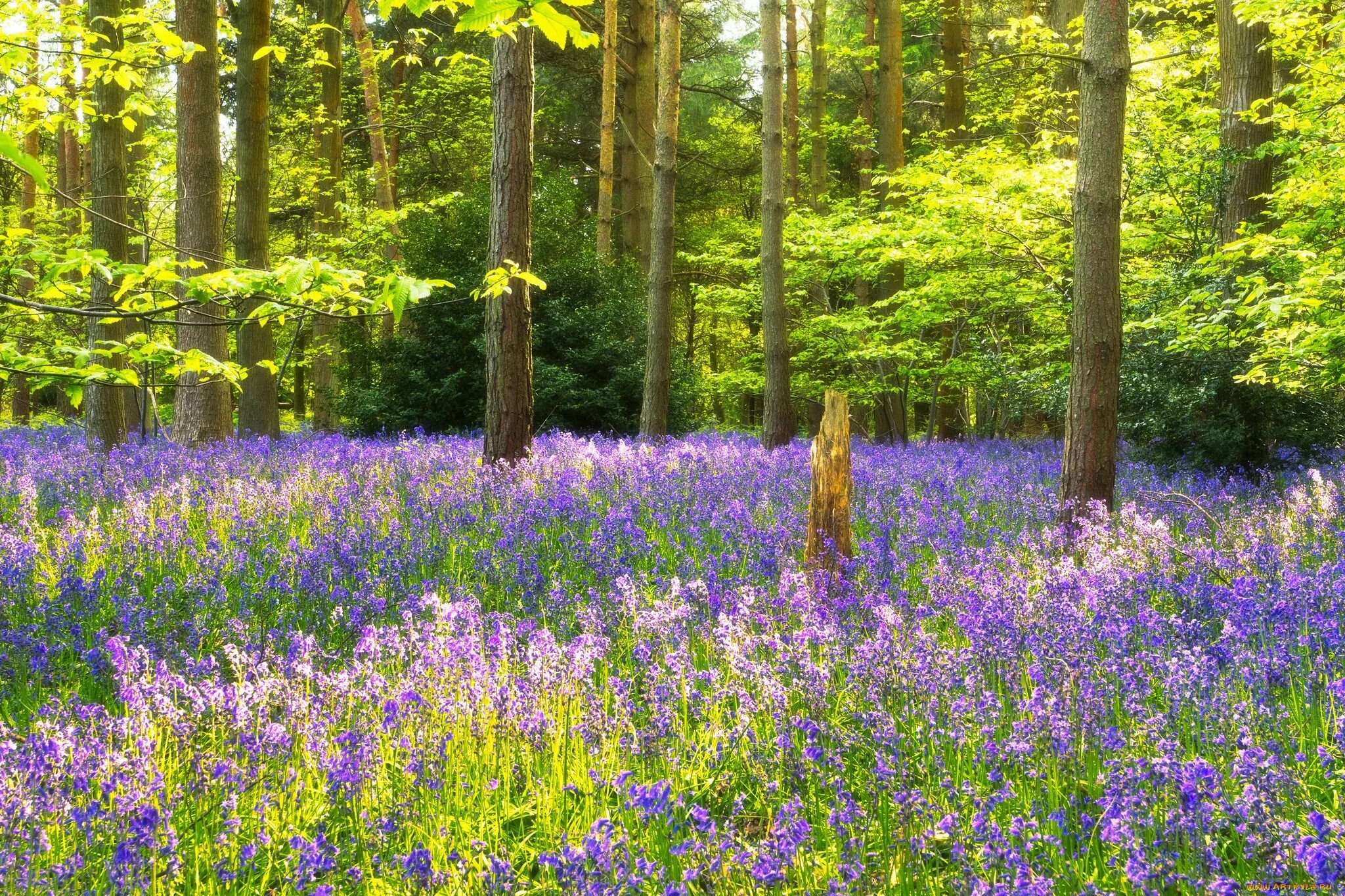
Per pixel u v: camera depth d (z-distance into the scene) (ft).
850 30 111.45
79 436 54.44
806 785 12.83
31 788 10.80
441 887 10.06
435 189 102.12
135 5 43.04
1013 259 55.67
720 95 93.56
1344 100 39.60
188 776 12.26
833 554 21.84
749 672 14.84
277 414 53.72
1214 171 45.06
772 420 55.98
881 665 15.24
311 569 21.56
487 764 13.20
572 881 9.71
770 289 55.83
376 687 14.11
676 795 12.23
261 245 49.19
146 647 16.67
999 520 30.58
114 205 42.45
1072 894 10.14
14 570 20.12
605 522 25.93
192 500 29.84
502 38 35.86
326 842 10.69
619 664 17.42
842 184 114.01
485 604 20.59
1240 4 39.70
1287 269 37.17
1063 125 70.18
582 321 69.72
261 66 48.85
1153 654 15.78
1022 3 86.94
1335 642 15.15
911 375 67.87
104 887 10.07
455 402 66.95
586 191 111.55
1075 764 12.59
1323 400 41.55
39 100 25.57
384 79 101.96
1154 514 30.01
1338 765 12.55
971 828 10.86
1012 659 15.71
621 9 98.12
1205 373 39.86
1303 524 26.71
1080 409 27.58
